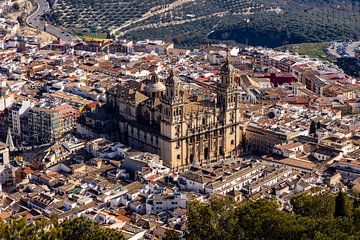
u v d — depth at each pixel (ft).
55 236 586.45
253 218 639.76
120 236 626.23
